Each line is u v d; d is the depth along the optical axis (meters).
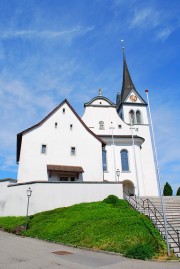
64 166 30.41
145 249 12.16
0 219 23.50
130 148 40.44
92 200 24.69
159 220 16.83
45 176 29.41
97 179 31.20
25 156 29.55
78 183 24.88
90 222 17.33
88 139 32.94
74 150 31.92
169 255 12.33
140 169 39.16
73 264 10.14
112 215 18.50
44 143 30.94
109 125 42.78
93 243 14.15
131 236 14.32
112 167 38.91
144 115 49.69
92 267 9.81
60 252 12.52
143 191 37.84
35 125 31.28
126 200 23.91
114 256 12.08
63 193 24.28
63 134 32.19
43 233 17.11
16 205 24.69
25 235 18.05
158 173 14.70
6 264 9.76
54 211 21.88
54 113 32.94
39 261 10.39
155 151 15.17
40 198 23.67
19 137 31.44
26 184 24.77
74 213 20.11
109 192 25.33
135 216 18.20
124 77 55.62
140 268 9.94
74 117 33.59
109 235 14.86
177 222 17.34
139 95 51.75
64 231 16.58
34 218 21.06
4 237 17.20
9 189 25.88
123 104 50.22
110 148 40.09
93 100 43.91
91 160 31.94
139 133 47.41
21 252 12.16
